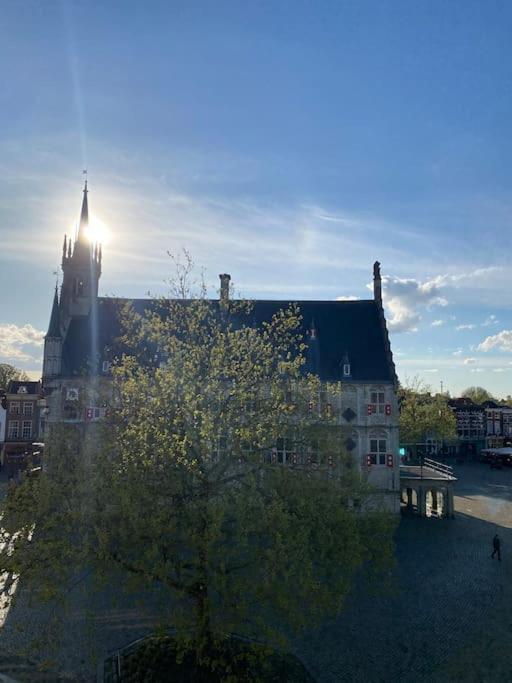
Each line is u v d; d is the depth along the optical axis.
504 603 30.97
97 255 63.12
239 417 24.28
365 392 56.56
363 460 55.72
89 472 20.91
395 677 22.52
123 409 23.41
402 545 43.56
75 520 19.73
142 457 21.08
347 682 22.00
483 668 23.36
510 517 54.78
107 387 24.94
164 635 23.58
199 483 22.56
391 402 56.41
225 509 20.02
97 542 20.36
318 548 21.75
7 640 25.62
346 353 57.69
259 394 25.62
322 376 57.28
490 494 69.31
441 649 25.16
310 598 21.08
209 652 21.42
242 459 23.53
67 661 23.52
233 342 25.91
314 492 22.56
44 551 19.78
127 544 20.03
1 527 20.67
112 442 21.84
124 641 25.42
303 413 25.83
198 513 20.17
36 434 94.62
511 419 137.62
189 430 22.08
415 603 30.81
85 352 56.94
